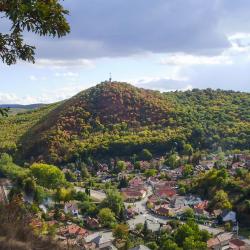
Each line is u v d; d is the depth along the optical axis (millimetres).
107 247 61125
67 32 12930
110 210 79812
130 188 108062
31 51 13695
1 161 110250
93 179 121375
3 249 13039
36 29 12617
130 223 78188
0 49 13492
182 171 122188
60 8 12711
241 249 63062
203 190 99312
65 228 66438
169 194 101188
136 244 62469
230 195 90438
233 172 108000
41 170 100312
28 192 88625
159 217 85250
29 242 13875
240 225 78500
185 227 62031
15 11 11492
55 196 90438
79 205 85875
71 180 119250
